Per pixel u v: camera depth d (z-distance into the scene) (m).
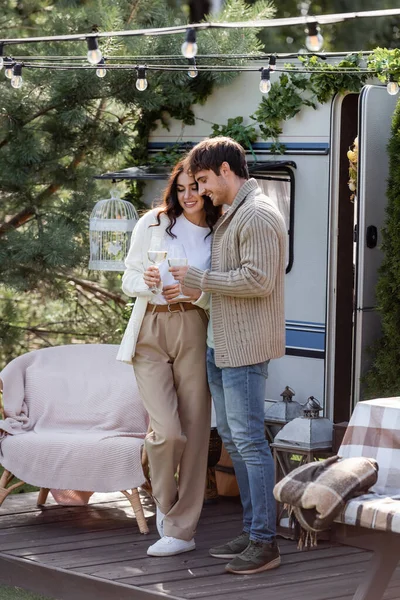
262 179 6.81
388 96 6.27
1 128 8.22
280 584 4.63
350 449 4.54
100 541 5.39
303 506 4.01
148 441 5.01
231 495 6.25
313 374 6.59
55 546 5.30
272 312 4.68
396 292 6.07
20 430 5.87
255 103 6.89
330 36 13.11
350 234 6.63
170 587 4.59
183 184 4.86
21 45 8.39
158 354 5.00
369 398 6.23
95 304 9.77
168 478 5.03
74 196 8.54
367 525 3.96
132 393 5.98
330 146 6.45
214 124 7.11
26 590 5.04
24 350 9.34
